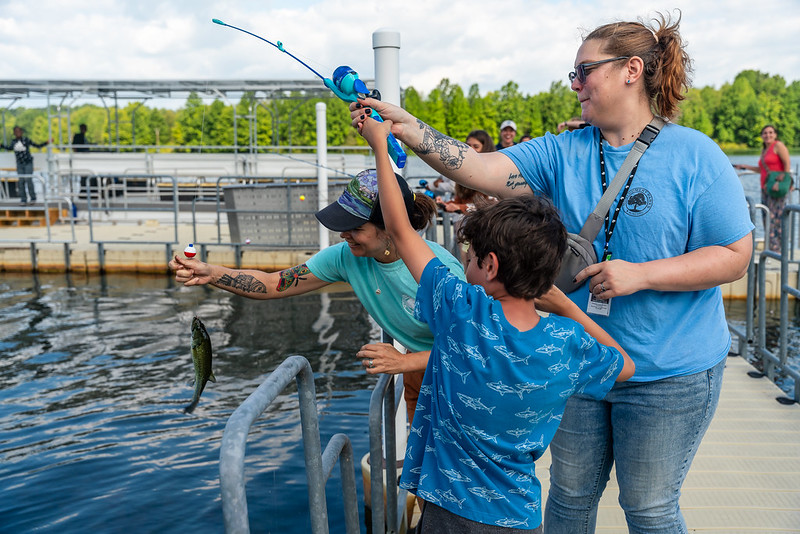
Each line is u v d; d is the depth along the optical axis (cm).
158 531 404
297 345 782
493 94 8981
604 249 207
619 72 200
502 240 164
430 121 8719
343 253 226
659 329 203
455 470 175
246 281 230
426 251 185
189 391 640
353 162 1855
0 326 882
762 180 1042
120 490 453
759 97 9669
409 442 193
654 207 200
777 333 850
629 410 209
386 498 264
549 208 170
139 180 1812
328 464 198
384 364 201
